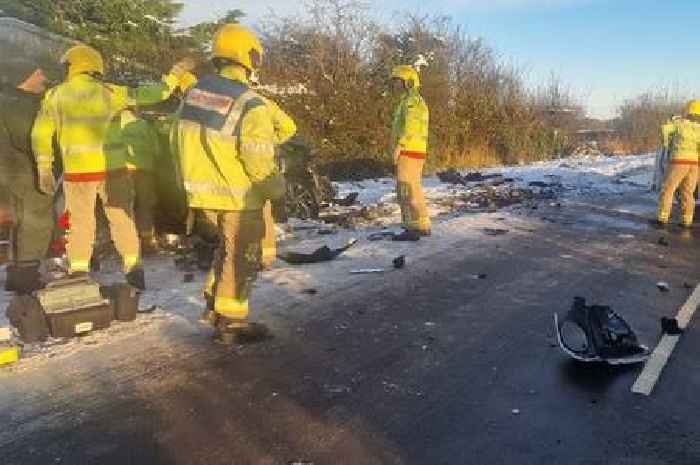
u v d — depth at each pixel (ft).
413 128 28.86
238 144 14.94
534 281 22.67
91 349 15.94
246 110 14.84
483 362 15.44
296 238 29.50
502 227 33.17
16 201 19.92
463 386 14.11
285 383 14.17
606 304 20.15
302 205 33.78
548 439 11.91
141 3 55.72
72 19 52.49
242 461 11.09
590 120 118.83
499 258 26.05
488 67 80.79
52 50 23.38
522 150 79.77
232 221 15.75
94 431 12.06
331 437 11.89
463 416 12.76
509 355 15.88
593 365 15.29
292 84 58.65
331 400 13.38
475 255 26.50
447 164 68.03
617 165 71.56
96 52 19.76
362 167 58.39
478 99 75.15
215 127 14.93
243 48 15.46
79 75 19.33
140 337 16.79
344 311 19.10
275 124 15.79
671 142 34.53
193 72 21.54
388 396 13.60
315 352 15.94
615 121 118.11
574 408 13.15
